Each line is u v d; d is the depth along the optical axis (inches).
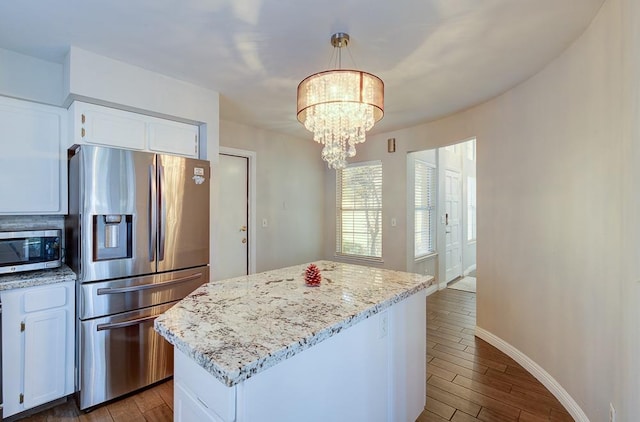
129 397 89.9
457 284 218.8
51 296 82.4
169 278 96.6
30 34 76.6
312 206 197.0
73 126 88.3
